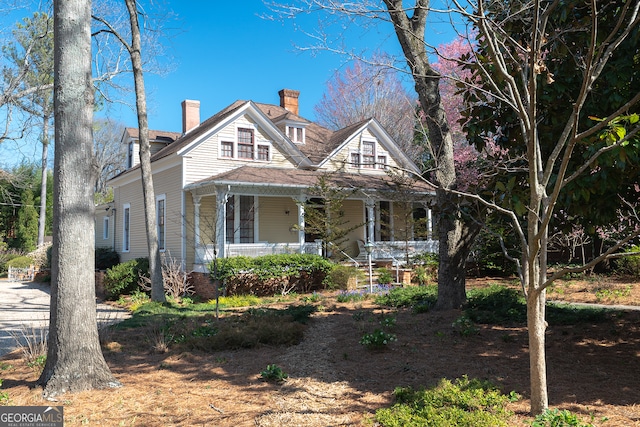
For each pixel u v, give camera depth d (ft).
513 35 21.34
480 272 64.80
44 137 108.27
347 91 109.91
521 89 21.58
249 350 26.55
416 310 34.73
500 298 35.65
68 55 20.12
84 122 20.29
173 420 16.07
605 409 15.78
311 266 57.41
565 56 20.35
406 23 32.50
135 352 26.37
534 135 13.52
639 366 20.65
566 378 19.33
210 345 26.66
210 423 15.75
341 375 21.06
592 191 19.43
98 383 19.61
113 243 88.58
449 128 33.63
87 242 20.10
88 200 20.22
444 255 34.68
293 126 74.74
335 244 64.03
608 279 49.16
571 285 47.01
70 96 19.99
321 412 16.55
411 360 22.80
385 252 68.59
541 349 14.61
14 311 48.93
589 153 18.26
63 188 19.77
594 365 21.02
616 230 42.65
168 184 66.03
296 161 71.15
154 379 21.01
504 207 21.29
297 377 20.99
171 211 64.80
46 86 53.11
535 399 14.73
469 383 17.93
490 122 24.38
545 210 13.98
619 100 19.62
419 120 21.12
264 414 16.44
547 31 21.49
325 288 58.95
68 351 19.38
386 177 73.97
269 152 68.59
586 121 20.54
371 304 42.06
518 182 23.07
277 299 50.57
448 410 15.29
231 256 55.26
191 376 21.45
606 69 20.31
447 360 22.57
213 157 63.67
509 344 25.08
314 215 61.82
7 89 50.29
